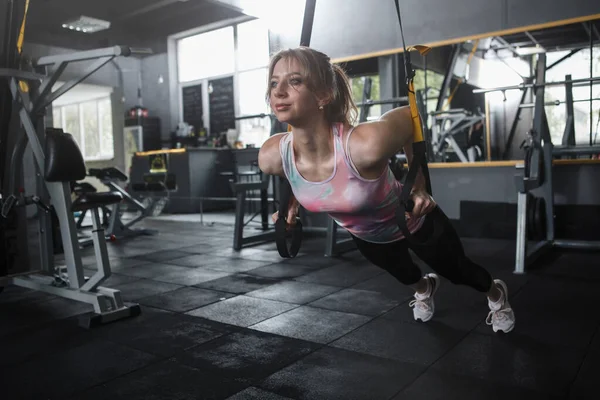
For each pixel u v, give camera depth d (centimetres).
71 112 1175
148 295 304
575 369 176
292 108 116
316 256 417
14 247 346
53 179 263
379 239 167
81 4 928
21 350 212
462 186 495
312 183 136
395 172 356
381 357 194
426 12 491
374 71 632
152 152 885
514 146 676
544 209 422
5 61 293
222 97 977
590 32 516
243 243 470
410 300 274
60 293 277
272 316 254
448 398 158
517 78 659
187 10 966
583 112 617
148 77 1051
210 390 169
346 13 530
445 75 619
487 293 207
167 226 663
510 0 449
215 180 877
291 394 164
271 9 565
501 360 187
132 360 199
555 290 286
